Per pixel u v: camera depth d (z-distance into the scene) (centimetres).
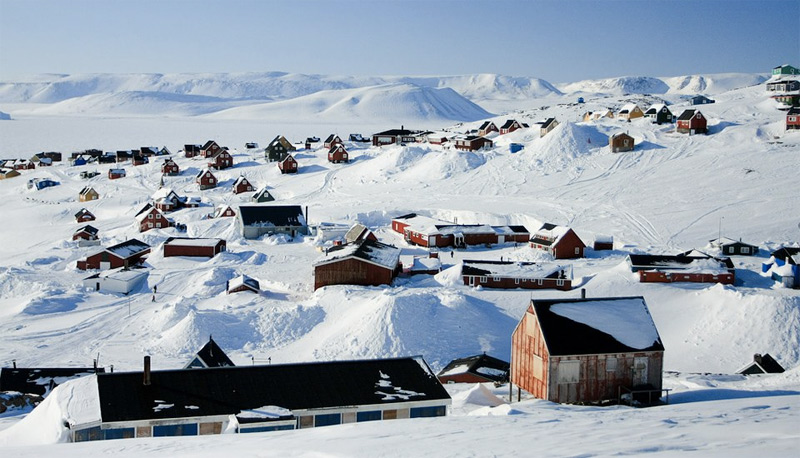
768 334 5328
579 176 11956
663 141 13175
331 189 12962
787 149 11706
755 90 18712
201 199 13162
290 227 9694
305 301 6569
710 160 11738
